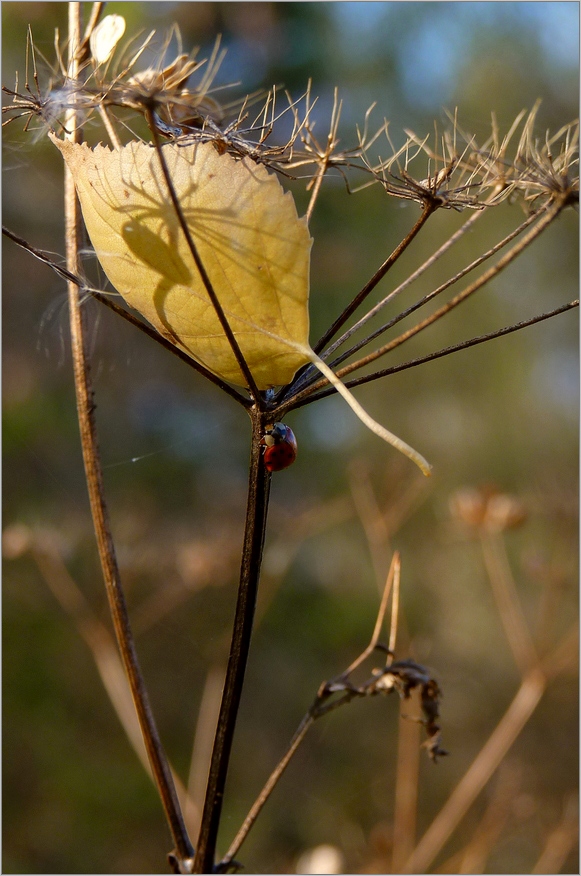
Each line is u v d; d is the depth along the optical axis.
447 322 1.49
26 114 0.35
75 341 0.36
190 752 1.07
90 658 1.07
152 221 0.34
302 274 0.34
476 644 1.33
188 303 0.34
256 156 0.35
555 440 1.50
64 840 0.95
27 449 1.07
